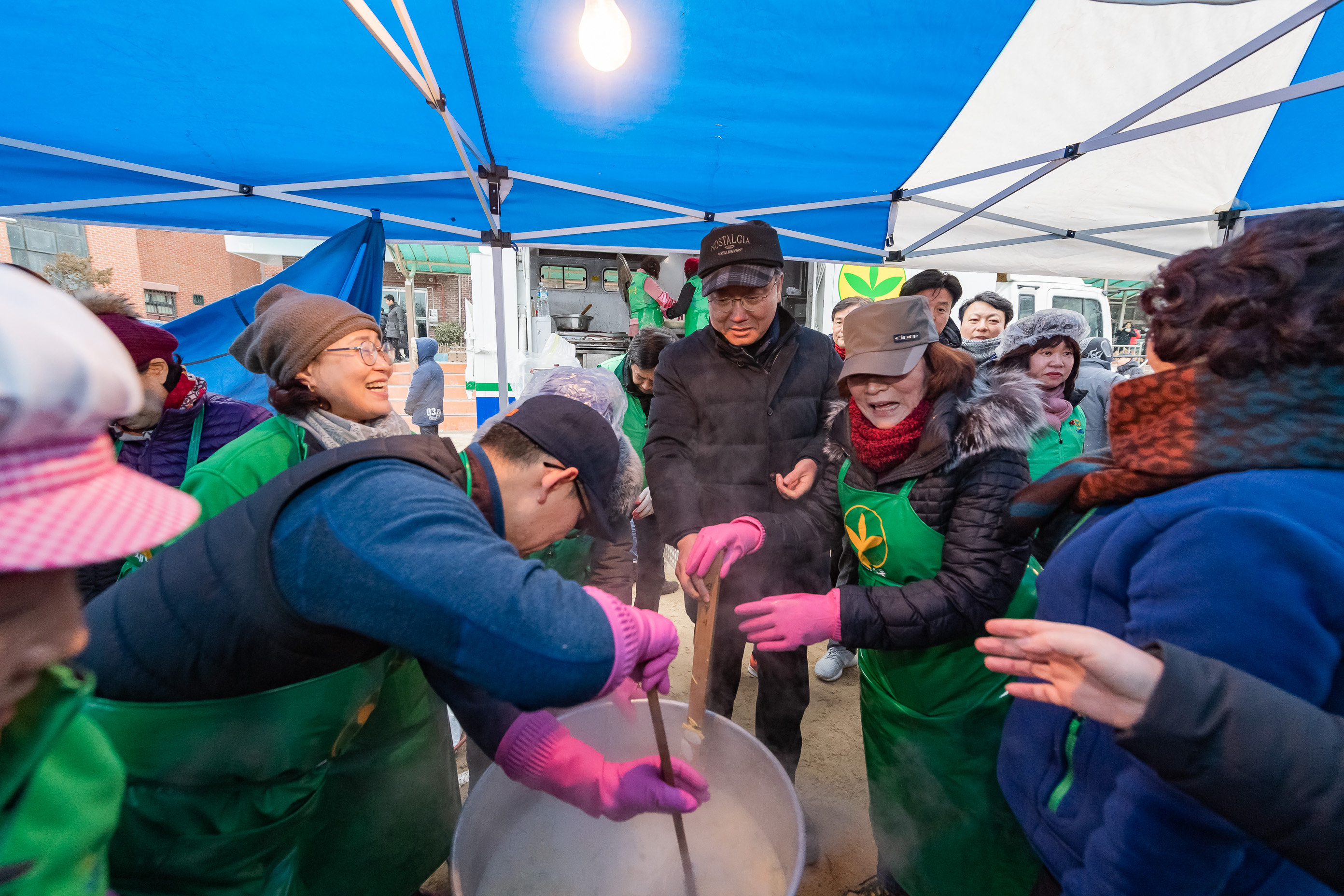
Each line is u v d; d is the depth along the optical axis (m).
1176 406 0.59
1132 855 0.58
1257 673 0.48
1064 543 0.74
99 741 0.51
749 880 0.95
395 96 2.11
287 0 1.63
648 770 0.89
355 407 1.26
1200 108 2.22
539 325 5.92
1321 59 2.03
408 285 13.86
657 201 3.06
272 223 3.16
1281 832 0.45
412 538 0.61
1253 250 0.51
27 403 0.28
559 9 1.71
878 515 1.18
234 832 0.79
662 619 0.78
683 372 1.72
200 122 2.25
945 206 3.09
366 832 1.11
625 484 0.98
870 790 1.35
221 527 0.69
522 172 2.79
